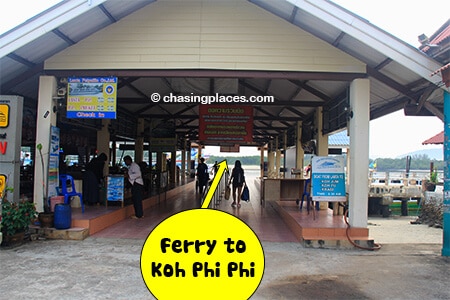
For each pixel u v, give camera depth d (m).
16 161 6.78
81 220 7.13
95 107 7.18
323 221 7.48
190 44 7.12
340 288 4.68
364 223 6.82
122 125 12.55
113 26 7.21
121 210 8.75
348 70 6.97
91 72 7.23
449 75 5.49
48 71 7.27
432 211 12.72
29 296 4.21
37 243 6.52
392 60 6.26
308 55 7.03
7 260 5.52
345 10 5.91
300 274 5.20
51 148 7.33
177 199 13.55
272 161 25.41
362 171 6.87
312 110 11.14
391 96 7.81
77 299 4.16
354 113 6.93
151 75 7.15
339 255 6.20
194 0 7.16
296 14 6.64
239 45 7.09
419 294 4.51
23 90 8.48
